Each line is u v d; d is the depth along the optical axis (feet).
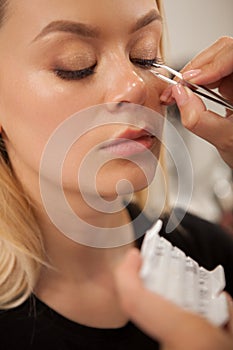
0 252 3.16
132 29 2.75
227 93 3.20
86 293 3.14
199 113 2.94
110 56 2.74
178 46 6.80
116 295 3.10
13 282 3.14
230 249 3.97
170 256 2.26
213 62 2.97
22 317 3.09
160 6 3.39
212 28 6.87
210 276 2.25
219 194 5.50
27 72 2.78
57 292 3.16
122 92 2.71
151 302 1.62
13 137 2.99
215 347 1.56
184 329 1.57
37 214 3.20
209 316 1.87
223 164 5.62
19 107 2.87
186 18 6.75
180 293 1.89
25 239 3.14
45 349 3.02
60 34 2.65
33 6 2.66
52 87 2.75
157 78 2.94
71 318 3.09
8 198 3.16
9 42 2.78
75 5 2.62
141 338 3.09
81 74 2.73
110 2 2.66
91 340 3.05
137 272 1.75
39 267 3.17
